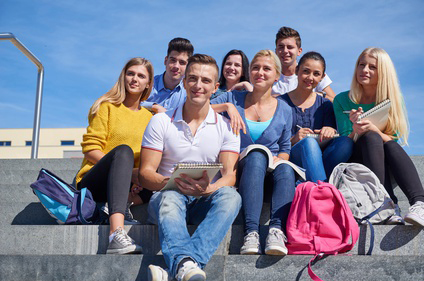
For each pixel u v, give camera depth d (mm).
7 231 2852
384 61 3389
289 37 4766
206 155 2928
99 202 3133
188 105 2949
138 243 2729
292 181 2783
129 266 2480
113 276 2479
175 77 4371
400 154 2943
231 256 2498
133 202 3113
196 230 2498
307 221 2582
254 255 2488
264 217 2982
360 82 3443
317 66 3711
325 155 3264
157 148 2893
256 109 3326
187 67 2945
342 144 3195
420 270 2355
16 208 3221
